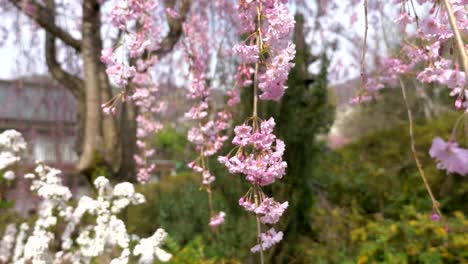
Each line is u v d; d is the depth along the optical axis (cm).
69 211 296
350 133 1138
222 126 296
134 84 347
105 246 307
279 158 133
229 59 337
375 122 1034
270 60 146
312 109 336
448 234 355
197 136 300
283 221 329
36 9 421
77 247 327
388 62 290
